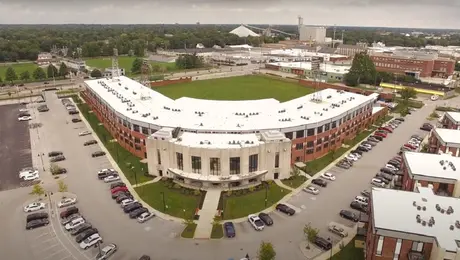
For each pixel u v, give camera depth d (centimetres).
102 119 15938
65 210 8850
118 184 10019
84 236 7694
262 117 12556
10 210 8906
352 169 11344
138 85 18025
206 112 13238
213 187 9931
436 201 6981
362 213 8662
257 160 10131
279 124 11662
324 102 14638
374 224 6169
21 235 7919
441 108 18825
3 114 17462
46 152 12638
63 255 7250
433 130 11962
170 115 12744
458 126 12675
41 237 7844
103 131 14900
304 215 8712
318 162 11900
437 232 5975
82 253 7312
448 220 6338
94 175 10844
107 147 13125
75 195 9619
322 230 8125
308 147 11919
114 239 7775
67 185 10212
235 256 7238
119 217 8612
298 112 13175
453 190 8169
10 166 11462
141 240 7744
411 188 8494
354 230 8094
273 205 9144
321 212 8838
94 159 12050
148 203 9206
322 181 10206
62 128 15338
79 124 15900
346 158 12056
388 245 6116
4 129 15225
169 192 9750
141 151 12131
